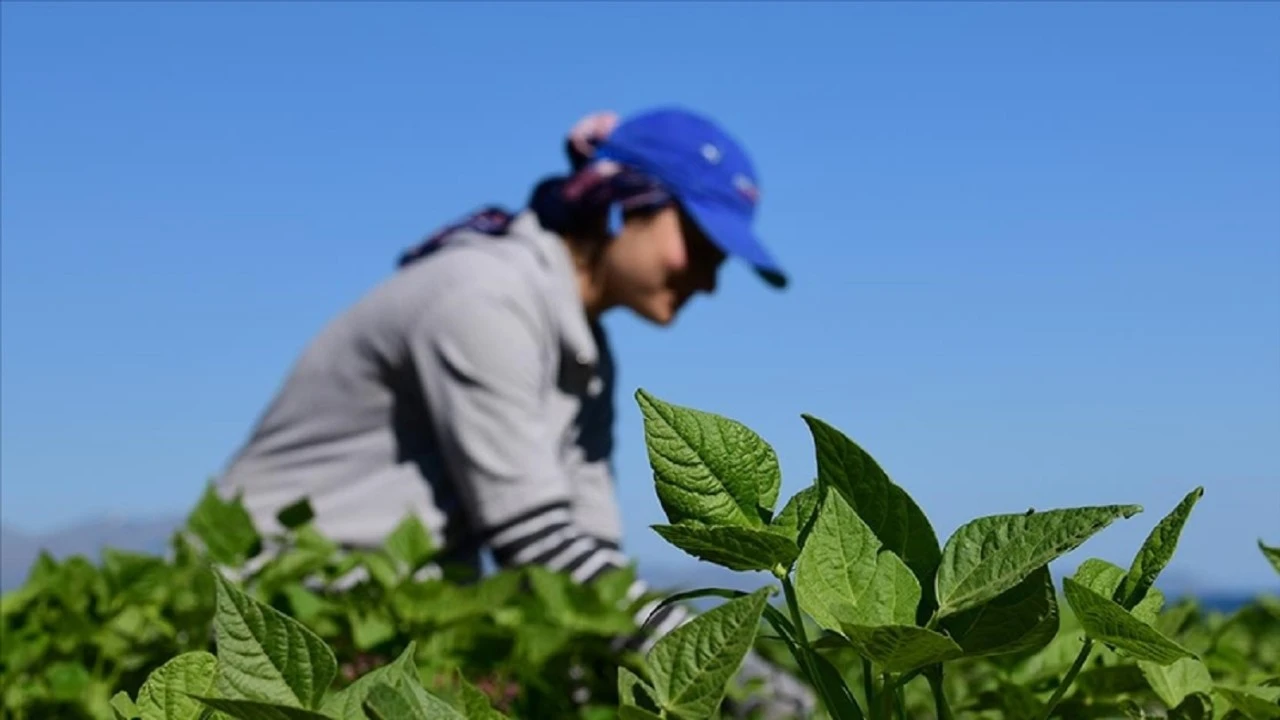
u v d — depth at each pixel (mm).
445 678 2182
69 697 2174
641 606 2475
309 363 3828
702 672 595
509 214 4074
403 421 3766
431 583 2318
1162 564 693
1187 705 831
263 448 3869
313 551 2598
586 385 3934
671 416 723
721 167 4094
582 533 3588
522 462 3557
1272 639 1727
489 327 3580
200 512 2424
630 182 3996
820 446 719
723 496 719
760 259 4023
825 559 672
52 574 2424
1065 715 1183
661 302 4113
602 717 2346
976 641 678
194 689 641
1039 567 658
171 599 2344
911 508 704
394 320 3668
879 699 679
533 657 2332
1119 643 667
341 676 2236
